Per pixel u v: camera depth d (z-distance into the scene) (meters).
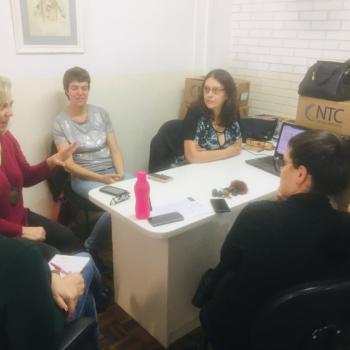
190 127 2.39
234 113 2.46
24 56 2.39
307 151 1.06
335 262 1.04
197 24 3.26
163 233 1.44
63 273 1.44
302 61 2.98
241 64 3.44
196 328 1.94
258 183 1.96
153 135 3.30
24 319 0.83
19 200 1.89
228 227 1.86
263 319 1.02
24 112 2.48
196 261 1.79
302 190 1.10
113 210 1.61
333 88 2.21
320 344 1.07
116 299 2.13
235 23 3.39
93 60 2.74
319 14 2.78
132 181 1.96
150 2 2.91
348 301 0.98
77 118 2.53
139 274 1.87
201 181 1.98
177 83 3.32
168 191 1.83
